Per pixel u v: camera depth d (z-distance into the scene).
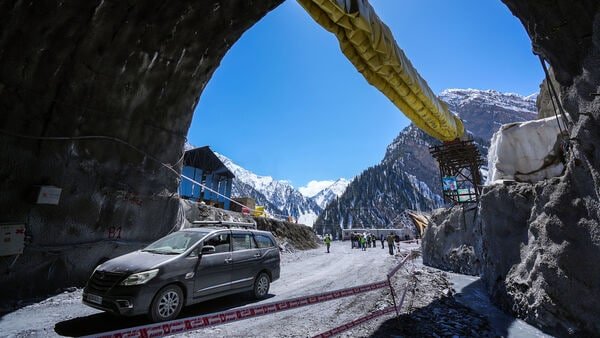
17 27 6.23
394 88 9.98
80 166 8.24
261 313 3.25
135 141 9.83
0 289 6.56
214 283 6.32
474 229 12.41
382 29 7.91
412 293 8.61
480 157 16.91
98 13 7.29
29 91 6.96
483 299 8.29
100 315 5.82
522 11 4.65
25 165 7.09
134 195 9.95
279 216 38.16
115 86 8.72
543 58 4.92
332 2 6.18
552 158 8.32
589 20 3.63
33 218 7.22
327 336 4.19
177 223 12.06
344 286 9.54
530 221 6.50
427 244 17.75
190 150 28.28
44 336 4.75
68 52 7.30
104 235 8.99
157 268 5.33
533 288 5.93
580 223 4.80
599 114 3.71
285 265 16.12
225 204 31.23
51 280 7.57
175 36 9.41
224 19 10.26
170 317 5.39
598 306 4.46
